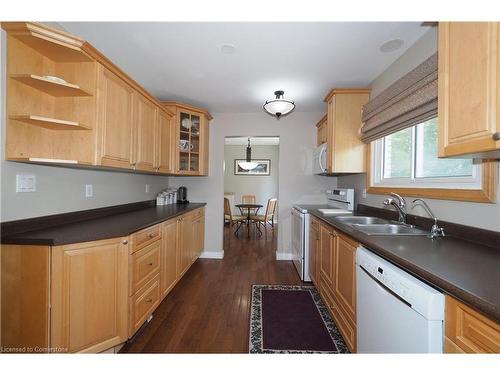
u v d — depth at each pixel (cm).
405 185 203
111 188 243
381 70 233
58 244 133
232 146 729
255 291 264
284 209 377
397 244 129
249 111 375
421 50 180
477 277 84
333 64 222
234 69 234
